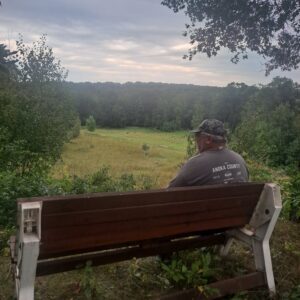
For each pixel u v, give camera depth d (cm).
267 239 335
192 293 297
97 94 13750
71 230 254
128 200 264
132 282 343
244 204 329
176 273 329
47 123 1730
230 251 415
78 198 245
